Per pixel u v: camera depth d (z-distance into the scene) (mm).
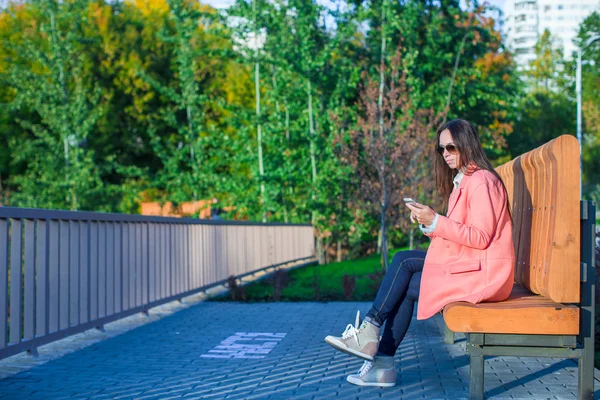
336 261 21141
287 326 7441
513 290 4438
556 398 4164
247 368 5152
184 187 22656
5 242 5082
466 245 3857
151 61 36406
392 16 20047
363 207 14328
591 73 42938
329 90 19922
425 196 14938
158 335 6820
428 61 24188
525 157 4426
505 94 28531
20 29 34938
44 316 5727
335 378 4785
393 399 4152
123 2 38781
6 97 35125
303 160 19688
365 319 4410
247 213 20141
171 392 4367
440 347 6109
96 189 22891
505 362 5398
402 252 4449
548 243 3773
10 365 5289
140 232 8039
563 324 3646
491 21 31078
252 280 13672
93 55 35500
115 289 7273
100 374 4945
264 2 18734
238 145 20016
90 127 23219
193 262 10141
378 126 14406
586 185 43438
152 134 23859
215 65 29578
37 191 22938
